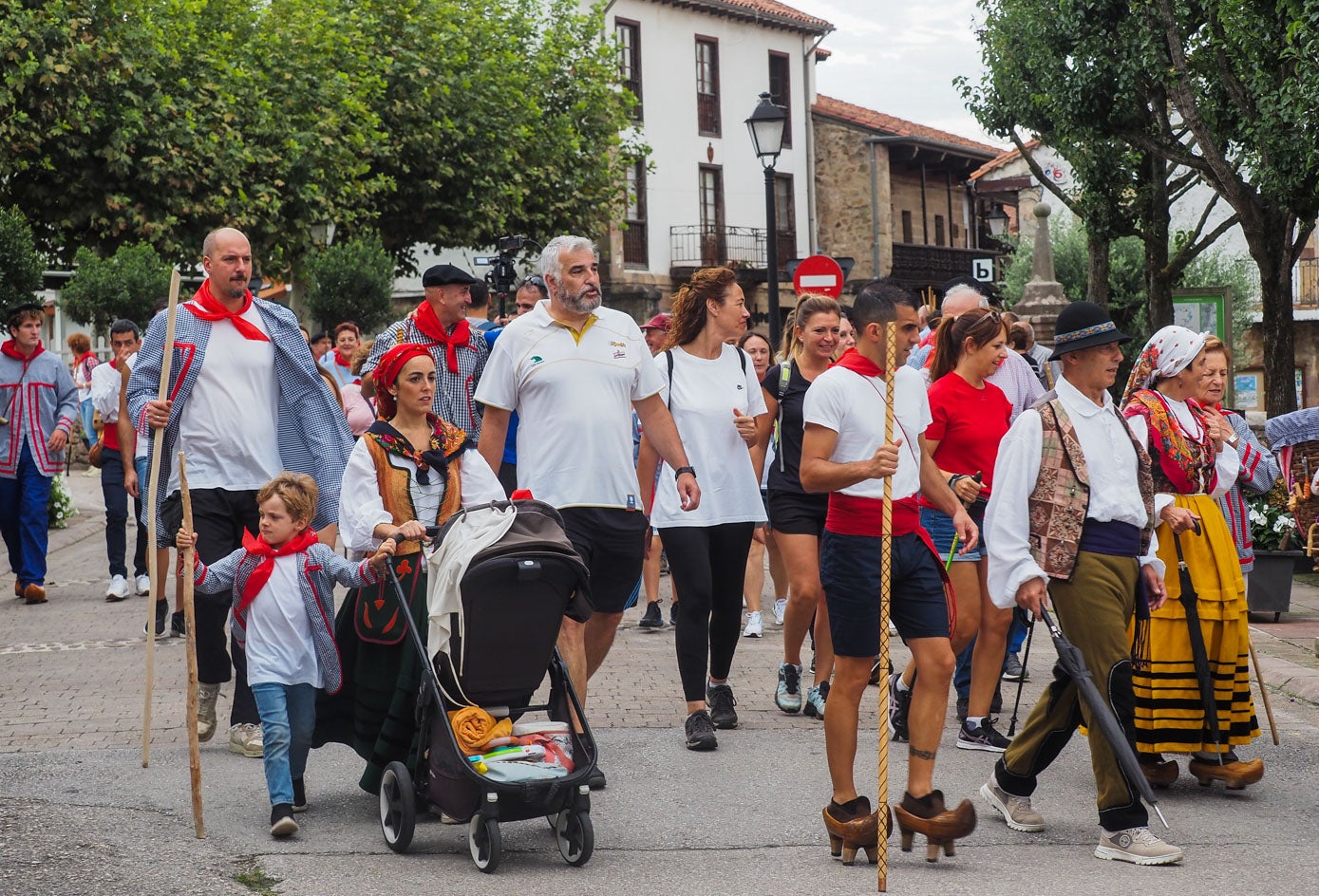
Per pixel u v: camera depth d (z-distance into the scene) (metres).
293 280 30.00
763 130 20.67
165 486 7.70
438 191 34.03
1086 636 6.00
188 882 5.34
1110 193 23.92
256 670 6.15
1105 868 5.68
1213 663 6.95
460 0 34.78
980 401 7.91
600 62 37.06
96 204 26.36
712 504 7.88
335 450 7.84
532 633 5.82
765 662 10.23
